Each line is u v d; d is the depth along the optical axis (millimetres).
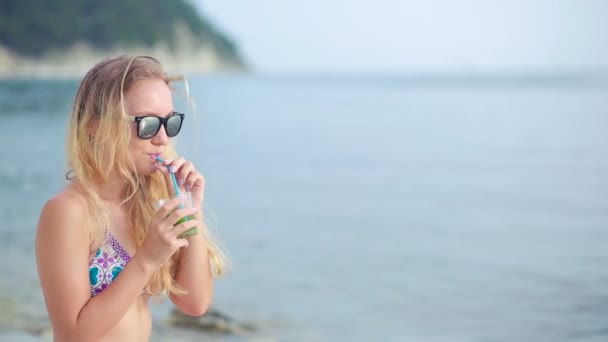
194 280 2326
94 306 1988
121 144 2064
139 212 2275
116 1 117062
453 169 17766
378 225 10906
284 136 26500
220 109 42344
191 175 2225
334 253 8953
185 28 143625
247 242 9578
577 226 10602
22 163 16188
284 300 6801
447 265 8359
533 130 27438
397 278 7742
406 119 34969
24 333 5141
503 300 6941
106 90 2066
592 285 7391
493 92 64625
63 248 2029
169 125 2137
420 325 6207
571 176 16031
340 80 131625
